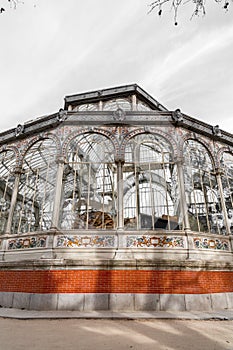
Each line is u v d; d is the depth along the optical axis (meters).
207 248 9.45
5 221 12.66
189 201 12.20
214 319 6.73
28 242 9.41
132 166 11.64
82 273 8.08
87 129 10.95
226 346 4.38
